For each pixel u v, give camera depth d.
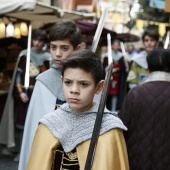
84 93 1.88
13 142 5.73
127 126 2.63
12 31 5.84
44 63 5.56
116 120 1.94
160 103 2.59
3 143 5.82
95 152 1.86
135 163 2.59
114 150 1.87
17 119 5.54
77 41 2.47
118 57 7.68
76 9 14.39
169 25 11.95
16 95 5.56
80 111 1.96
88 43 7.36
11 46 7.47
